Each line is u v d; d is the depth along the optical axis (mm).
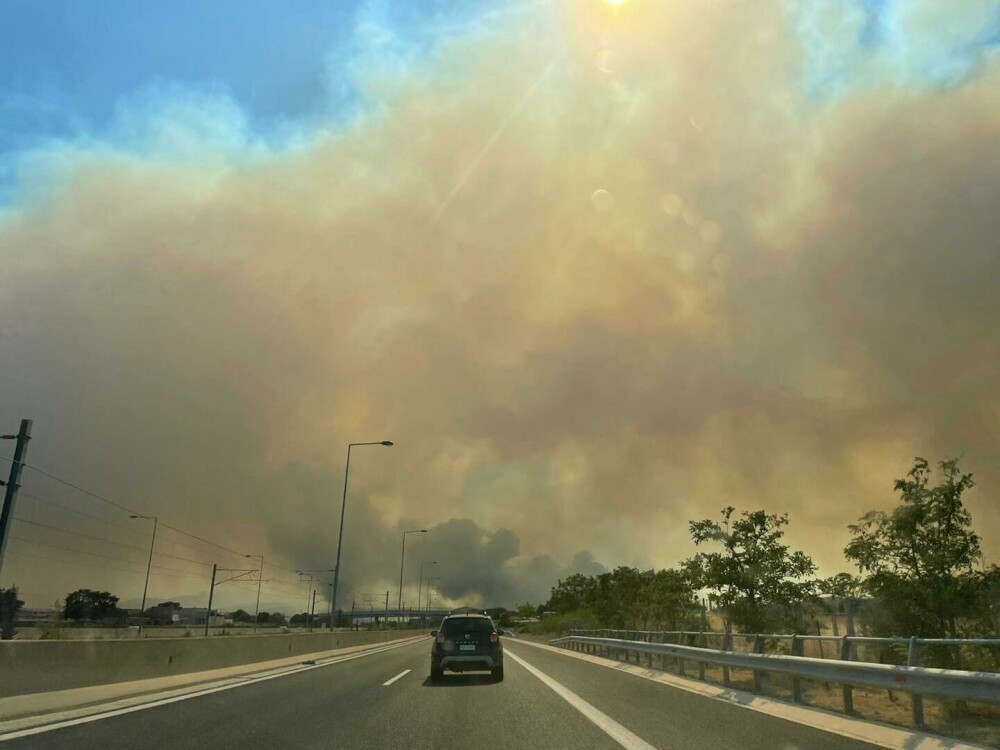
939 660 15078
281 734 10836
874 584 16156
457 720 12375
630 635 37188
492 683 19609
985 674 8680
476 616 20984
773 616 23594
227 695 16219
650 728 11367
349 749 9719
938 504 16062
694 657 19953
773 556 23828
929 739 9438
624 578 54188
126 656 16469
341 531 50969
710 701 15305
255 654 25766
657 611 36500
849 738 10352
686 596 33281
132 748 9617
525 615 159750
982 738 9805
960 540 15781
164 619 113375
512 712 13414
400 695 16328
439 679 20609
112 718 12367
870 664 11047
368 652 41469
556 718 12602
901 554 16312
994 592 14820
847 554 17000
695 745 9820
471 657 20125
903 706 13875
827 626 23969
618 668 26906
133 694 15977
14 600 57344
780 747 9594
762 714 13078
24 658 12938
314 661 30438
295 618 132375
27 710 12562
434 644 20562
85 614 103625
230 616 137125
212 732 10953
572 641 49125
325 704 14547
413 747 9875
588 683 19719
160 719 12250
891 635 16141
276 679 20766
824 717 12094
